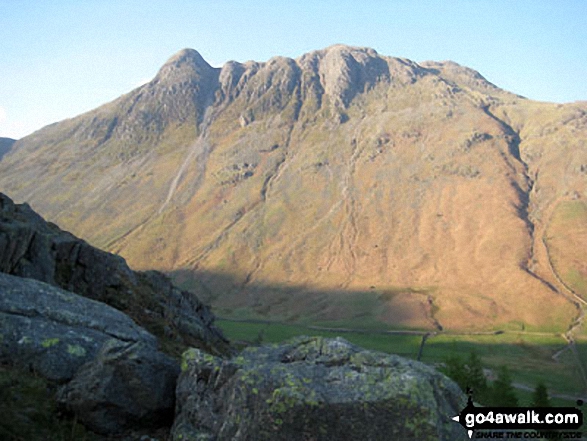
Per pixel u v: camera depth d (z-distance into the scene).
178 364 15.93
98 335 17.95
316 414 11.98
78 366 16.23
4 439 12.29
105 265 31.59
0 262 22.08
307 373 13.16
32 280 20.28
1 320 16.80
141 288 37.88
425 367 14.38
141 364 14.86
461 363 63.16
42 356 16.11
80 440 13.55
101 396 14.19
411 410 11.94
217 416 13.11
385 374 12.99
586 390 110.81
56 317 18.19
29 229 24.33
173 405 15.05
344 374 13.12
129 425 14.46
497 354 150.12
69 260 28.64
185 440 12.88
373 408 11.98
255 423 12.18
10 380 14.73
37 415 13.78
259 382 12.79
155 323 30.42
